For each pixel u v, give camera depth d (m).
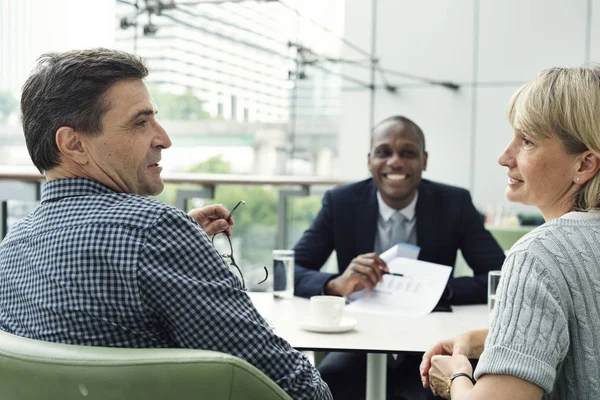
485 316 1.72
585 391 0.93
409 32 7.07
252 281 2.77
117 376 0.81
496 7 6.72
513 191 1.08
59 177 1.05
